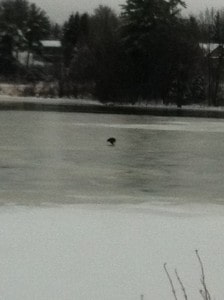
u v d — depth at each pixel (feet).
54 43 574.56
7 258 40.04
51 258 40.16
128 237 46.47
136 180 86.69
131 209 63.05
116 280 36.17
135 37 329.31
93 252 41.73
